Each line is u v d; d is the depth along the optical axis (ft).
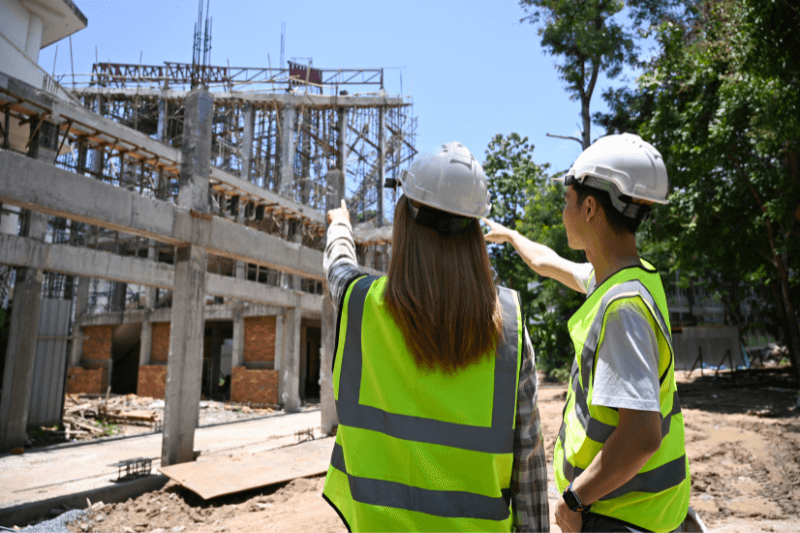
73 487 21.63
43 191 21.52
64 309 44.47
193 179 29.01
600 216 4.92
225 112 104.32
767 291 67.77
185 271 27.94
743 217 46.11
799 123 32.68
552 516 16.99
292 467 24.27
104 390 72.43
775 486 19.85
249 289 58.85
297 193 104.32
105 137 43.57
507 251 69.82
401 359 3.54
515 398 3.59
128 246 72.54
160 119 98.94
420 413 3.46
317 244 60.85
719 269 53.78
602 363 4.21
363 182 118.42
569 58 64.49
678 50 46.06
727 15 39.96
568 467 4.68
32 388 41.24
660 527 4.28
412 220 3.87
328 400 37.86
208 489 20.35
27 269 37.63
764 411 36.88
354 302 3.88
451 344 3.47
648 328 4.19
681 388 57.16
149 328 73.51
